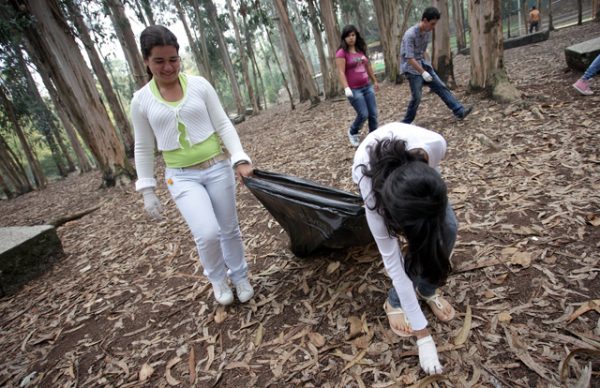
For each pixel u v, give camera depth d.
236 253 2.40
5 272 3.44
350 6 17.66
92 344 2.43
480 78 5.65
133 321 2.59
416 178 1.14
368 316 2.07
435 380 1.59
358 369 1.76
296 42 11.37
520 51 10.95
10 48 10.38
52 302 3.12
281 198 2.25
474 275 2.14
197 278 2.93
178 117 1.96
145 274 3.23
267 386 1.80
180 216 4.46
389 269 1.51
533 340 1.67
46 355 2.43
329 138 6.34
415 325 1.58
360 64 4.52
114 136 7.82
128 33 11.30
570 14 22.19
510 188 2.93
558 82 5.41
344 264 2.58
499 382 1.53
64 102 7.38
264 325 2.23
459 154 3.86
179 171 2.10
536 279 1.99
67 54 7.05
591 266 1.97
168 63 1.82
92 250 4.12
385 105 7.75
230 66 20.59
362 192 1.45
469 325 1.82
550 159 3.17
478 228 2.56
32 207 9.14
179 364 2.08
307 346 1.98
